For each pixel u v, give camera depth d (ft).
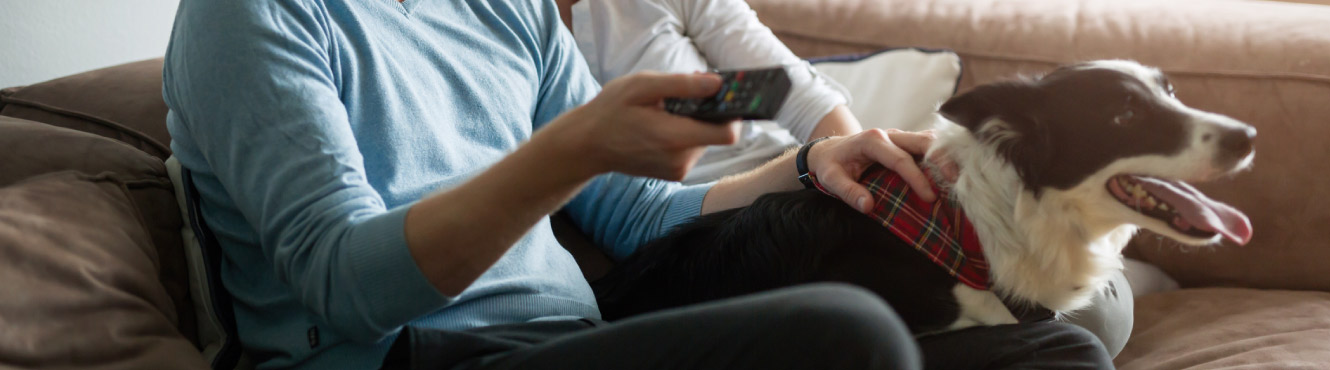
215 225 3.58
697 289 3.88
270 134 3.01
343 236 2.77
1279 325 4.63
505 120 3.90
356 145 3.18
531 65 4.20
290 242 2.93
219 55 3.10
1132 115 3.42
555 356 2.61
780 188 4.19
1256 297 5.16
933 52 6.03
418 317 2.87
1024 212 3.52
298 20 3.27
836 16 6.69
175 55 3.36
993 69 6.16
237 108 3.06
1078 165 3.45
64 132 3.97
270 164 2.99
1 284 2.76
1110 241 3.86
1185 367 4.30
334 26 3.38
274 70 3.08
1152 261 5.80
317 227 2.86
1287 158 5.37
